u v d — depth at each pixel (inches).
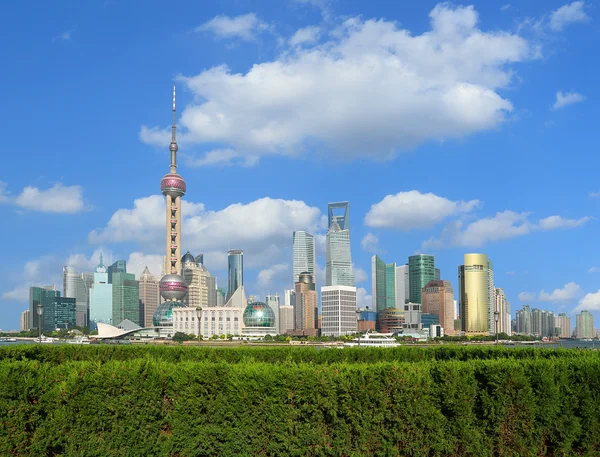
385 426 1087.6
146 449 1061.8
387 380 1088.2
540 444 1142.3
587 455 1150.3
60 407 1057.5
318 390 1072.2
